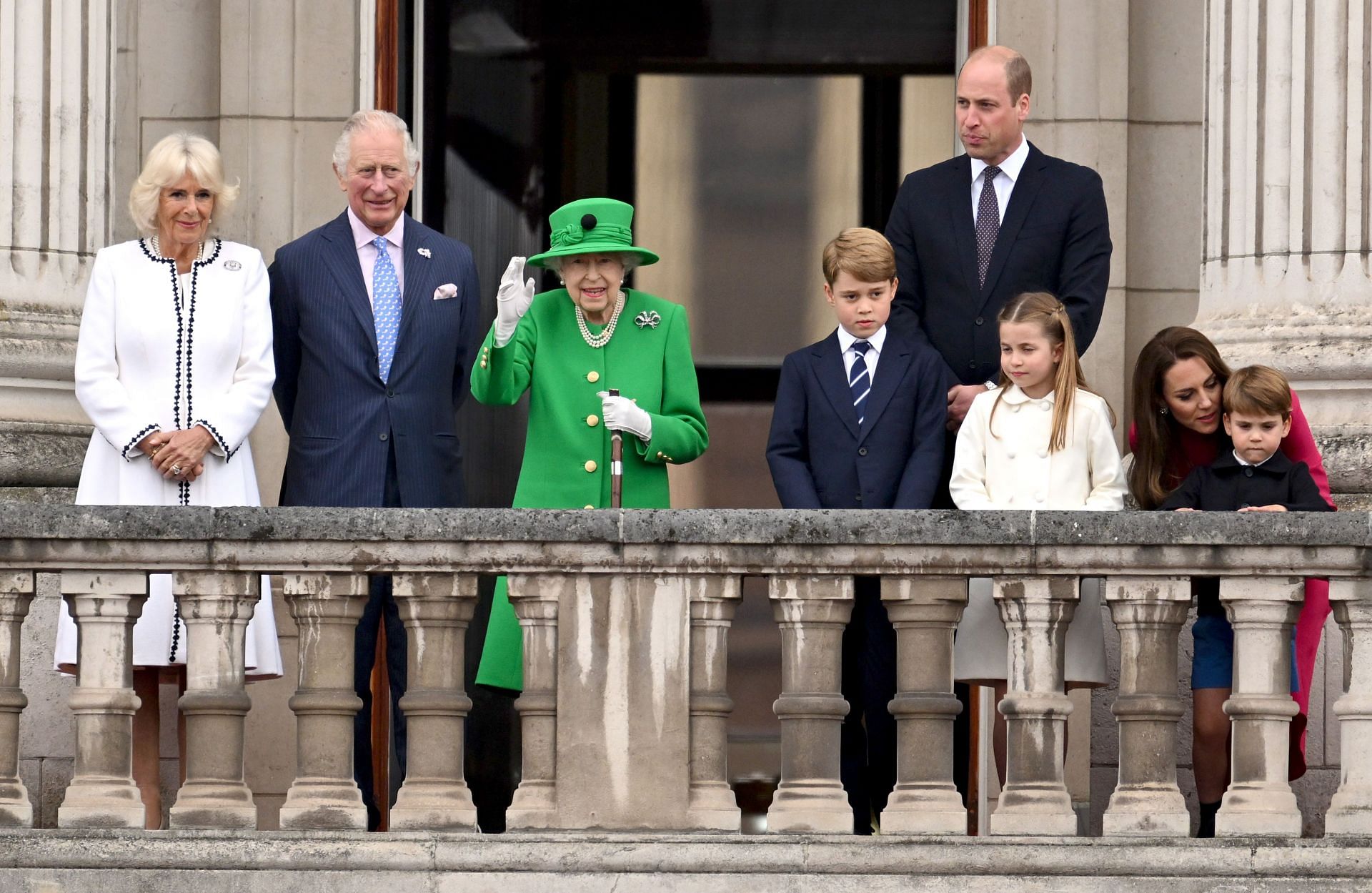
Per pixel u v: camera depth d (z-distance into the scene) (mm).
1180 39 34656
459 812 23562
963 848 22906
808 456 26844
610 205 27156
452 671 23750
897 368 26594
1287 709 23453
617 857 22922
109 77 32094
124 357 26359
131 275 26453
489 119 36531
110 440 25922
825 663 23625
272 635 26250
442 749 23703
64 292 31031
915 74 36750
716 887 22891
